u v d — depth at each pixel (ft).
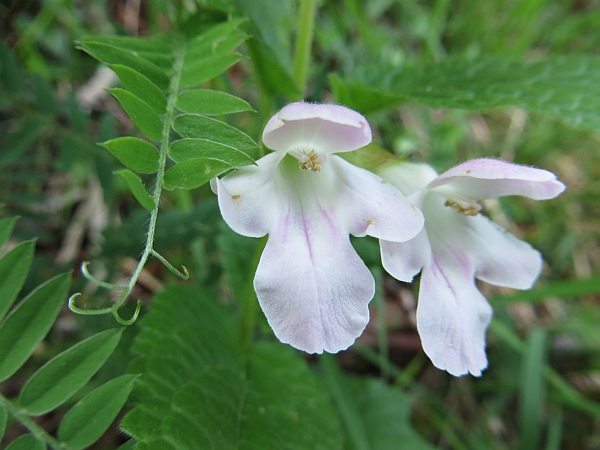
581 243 0.44
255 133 0.30
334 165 0.17
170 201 0.35
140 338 0.19
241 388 0.21
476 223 0.20
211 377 0.20
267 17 0.24
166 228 0.27
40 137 0.33
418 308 0.17
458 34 0.51
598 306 0.41
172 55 0.20
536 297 0.33
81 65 0.36
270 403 0.21
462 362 0.17
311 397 0.23
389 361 0.35
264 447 0.19
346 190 0.17
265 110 0.23
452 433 0.33
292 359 0.24
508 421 0.35
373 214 0.16
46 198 0.28
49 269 0.28
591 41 0.52
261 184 0.16
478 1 0.50
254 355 0.24
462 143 0.47
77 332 0.27
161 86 0.17
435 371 0.36
